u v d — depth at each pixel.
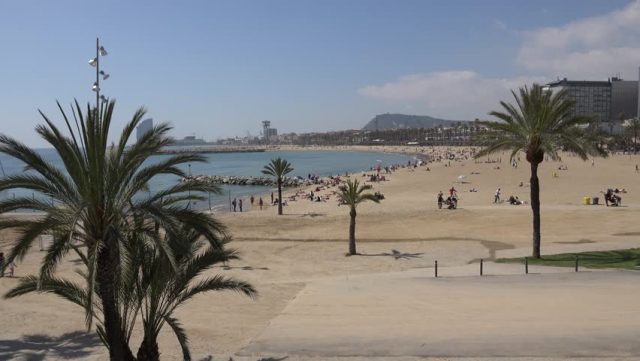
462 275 27.17
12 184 11.97
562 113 30.42
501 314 18.66
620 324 16.56
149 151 12.59
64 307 23.38
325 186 94.06
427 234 42.28
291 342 16.73
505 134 31.69
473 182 87.38
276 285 27.11
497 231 41.84
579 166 111.94
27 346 18.02
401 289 24.20
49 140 11.71
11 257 11.80
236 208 67.94
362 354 15.29
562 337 15.55
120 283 13.09
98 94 16.02
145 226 13.23
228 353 16.38
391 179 99.50
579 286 22.70
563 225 42.25
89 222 12.38
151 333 14.17
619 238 36.81
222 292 25.73
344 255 36.22
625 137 160.12
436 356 14.70
